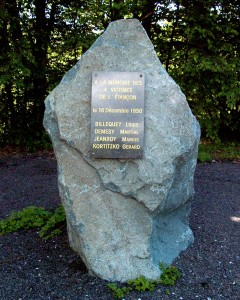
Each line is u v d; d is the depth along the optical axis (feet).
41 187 19.52
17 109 29.30
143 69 10.75
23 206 16.66
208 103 28.84
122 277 10.36
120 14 26.63
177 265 11.12
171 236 11.77
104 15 28.07
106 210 10.52
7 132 29.37
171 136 10.48
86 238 10.55
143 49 10.89
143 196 10.34
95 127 10.46
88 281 10.36
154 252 10.80
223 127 32.63
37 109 29.17
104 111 10.49
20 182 20.53
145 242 10.48
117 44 10.94
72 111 10.64
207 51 27.55
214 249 12.18
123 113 10.47
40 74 27.91
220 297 9.82
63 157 10.76
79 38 27.55
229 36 28.48
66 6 28.86
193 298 9.75
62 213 14.32
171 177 10.42
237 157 26.78
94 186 10.54
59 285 10.28
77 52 29.86
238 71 27.66
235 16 28.94
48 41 28.71
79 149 10.52
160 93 10.65
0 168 23.68
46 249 12.23
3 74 25.48
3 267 11.23
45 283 10.39
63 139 10.62
